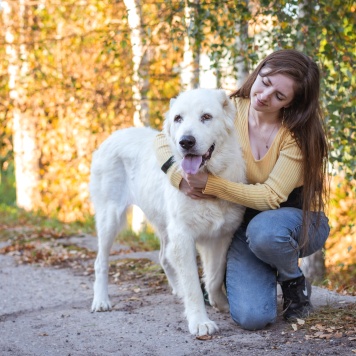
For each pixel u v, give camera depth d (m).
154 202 4.45
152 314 4.23
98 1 10.16
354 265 7.58
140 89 8.88
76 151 11.87
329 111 5.36
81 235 8.45
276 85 3.58
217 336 3.63
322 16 5.40
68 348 3.56
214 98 3.78
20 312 4.53
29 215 11.11
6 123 11.54
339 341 3.38
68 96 10.24
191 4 5.99
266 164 3.82
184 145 3.57
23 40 10.84
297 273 3.84
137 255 6.59
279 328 3.74
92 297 4.91
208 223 3.88
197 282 3.85
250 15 5.70
